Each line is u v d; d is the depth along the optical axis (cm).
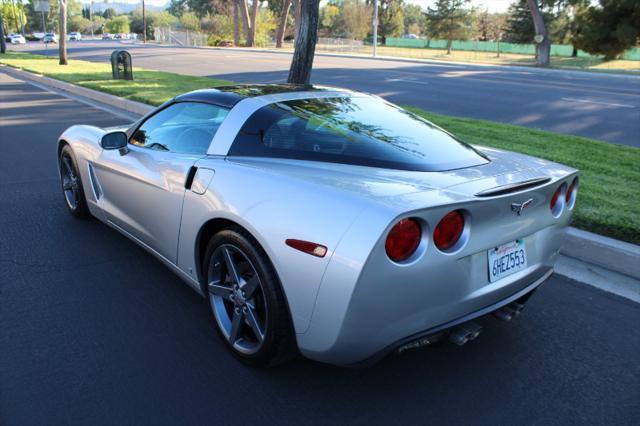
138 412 242
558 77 2450
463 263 234
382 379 273
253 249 251
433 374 279
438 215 219
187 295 354
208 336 306
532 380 277
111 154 391
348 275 212
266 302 250
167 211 319
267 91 338
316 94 339
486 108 1290
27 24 12925
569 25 5394
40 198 556
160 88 1461
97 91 1406
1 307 331
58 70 2148
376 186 237
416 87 1709
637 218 461
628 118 1178
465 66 3106
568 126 1070
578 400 262
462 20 6431
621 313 350
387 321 219
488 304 252
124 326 314
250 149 289
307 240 225
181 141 334
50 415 237
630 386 275
